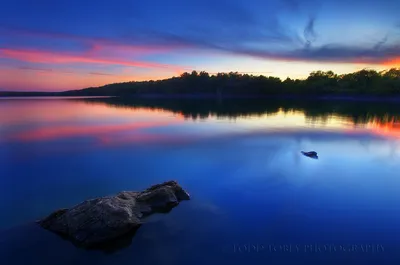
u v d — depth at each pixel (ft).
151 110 235.61
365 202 39.40
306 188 44.93
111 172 54.95
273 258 26.23
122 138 94.94
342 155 69.15
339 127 124.67
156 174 53.47
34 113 196.85
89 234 28.07
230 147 78.89
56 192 43.86
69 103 353.31
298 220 33.71
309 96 501.97
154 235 29.86
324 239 29.55
